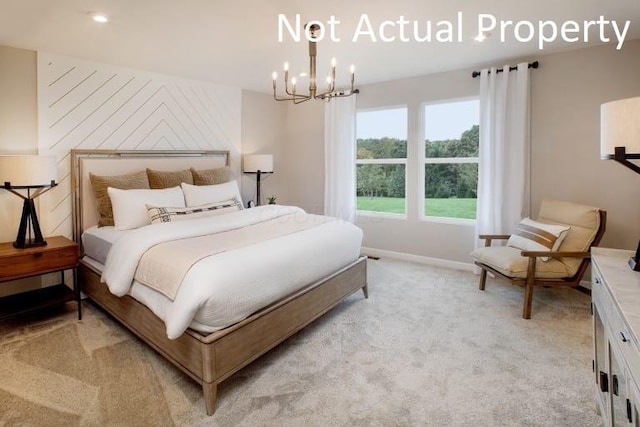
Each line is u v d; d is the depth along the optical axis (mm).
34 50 3170
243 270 2105
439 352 2455
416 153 4578
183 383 2113
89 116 3521
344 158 5004
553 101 3621
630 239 3373
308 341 2605
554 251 3049
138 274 2332
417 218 4668
